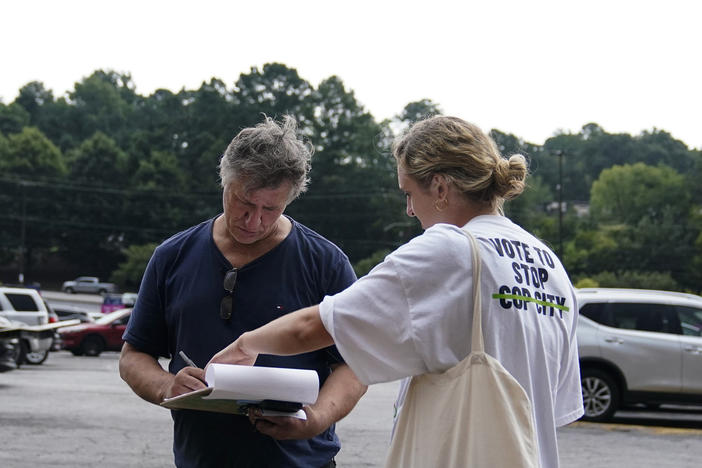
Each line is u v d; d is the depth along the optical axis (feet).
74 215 310.45
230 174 9.40
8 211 309.63
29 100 412.16
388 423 35.78
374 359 7.74
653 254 281.54
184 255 10.23
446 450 7.49
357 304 7.75
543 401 8.00
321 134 318.04
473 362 7.50
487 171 8.24
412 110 333.42
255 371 8.06
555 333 8.24
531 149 402.11
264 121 9.83
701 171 312.09
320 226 302.04
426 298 7.69
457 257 7.75
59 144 384.47
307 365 9.88
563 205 307.78
